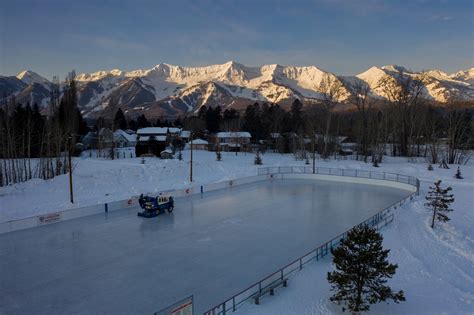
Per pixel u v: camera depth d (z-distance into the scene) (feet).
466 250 79.46
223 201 134.31
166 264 72.02
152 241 86.48
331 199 139.23
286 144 317.42
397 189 163.12
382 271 49.01
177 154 260.01
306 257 74.23
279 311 52.13
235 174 195.83
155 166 181.98
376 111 311.06
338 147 304.50
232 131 351.25
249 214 113.91
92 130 378.32
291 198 140.87
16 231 94.43
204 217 110.01
